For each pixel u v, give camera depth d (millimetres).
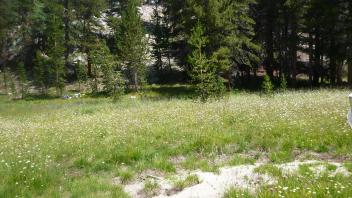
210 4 41188
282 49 48562
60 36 61094
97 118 18984
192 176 9109
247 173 9234
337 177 8008
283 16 45656
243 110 16922
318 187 7105
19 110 39281
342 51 38438
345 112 14297
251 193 7453
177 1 48938
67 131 15250
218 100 25328
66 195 8555
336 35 38438
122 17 59438
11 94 61688
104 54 54000
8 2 70875
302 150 11008
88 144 12516
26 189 8711
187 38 42719
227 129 13320
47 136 14453
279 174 8758
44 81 61406
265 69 51719
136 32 51375
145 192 8656
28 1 72062
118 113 21266
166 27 62031
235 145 11766
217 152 11430
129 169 10219
